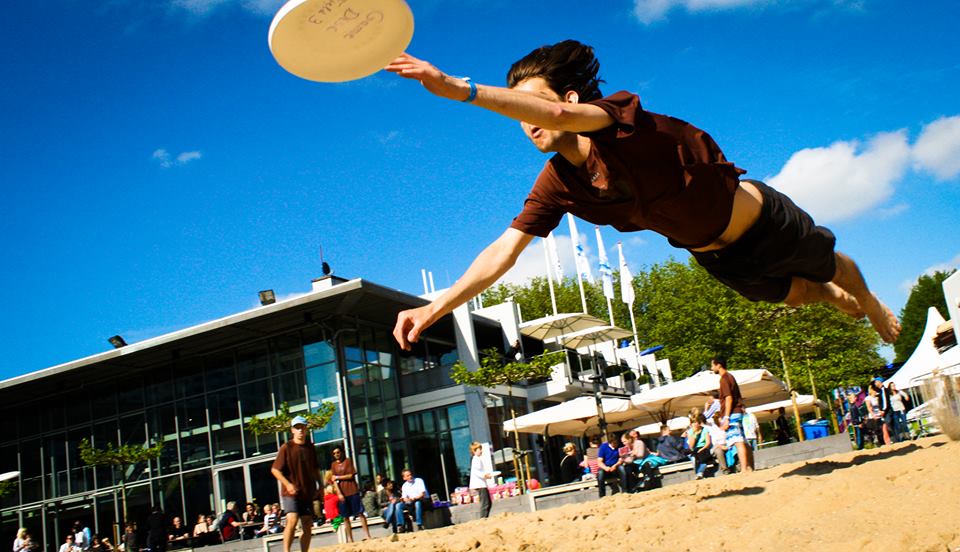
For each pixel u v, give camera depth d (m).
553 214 3.31
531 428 26.48
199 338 31.02
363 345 32.16
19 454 36.25
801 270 3.31
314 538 21.70
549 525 7.38
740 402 12.22
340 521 19.56
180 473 32.59
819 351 30.88
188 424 32.84
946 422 7.64
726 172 2.93
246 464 31.34
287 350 31.55
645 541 5.19
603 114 2.69
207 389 32.75
